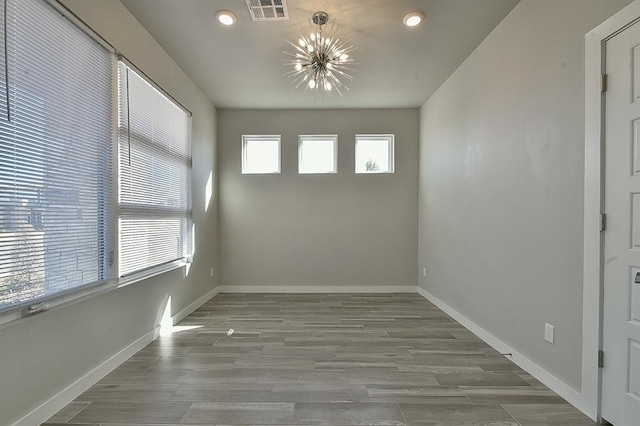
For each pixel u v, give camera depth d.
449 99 3.78
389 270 4.99
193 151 3.92
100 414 1.85
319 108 4.93
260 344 2.90
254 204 4.98
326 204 4.99
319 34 2.76
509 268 2.60
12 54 1.59
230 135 4.95
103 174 2.27
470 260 3.27
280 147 4.96
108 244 2.31
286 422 1.80
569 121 1.98
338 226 4.99
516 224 2.51
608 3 1.72
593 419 1.81
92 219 2.15
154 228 3.00
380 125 4.97
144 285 2.84
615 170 1.70
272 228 4.98
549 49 2.15
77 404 1.94
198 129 4.10
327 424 1.79
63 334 1.92
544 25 2.19
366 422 1.80
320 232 5.00
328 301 4.44
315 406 1.95
